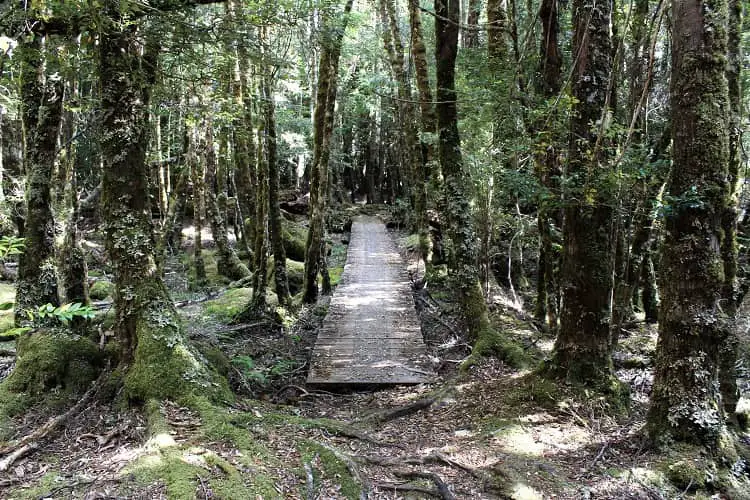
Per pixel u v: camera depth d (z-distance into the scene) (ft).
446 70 25.81
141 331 16.19
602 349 17.70
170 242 56.49
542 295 31.76
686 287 13.04
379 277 45.06
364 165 105.70
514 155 22.49
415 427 18.11
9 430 13.99
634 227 24.77
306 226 68.44
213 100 22.81
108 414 15.15
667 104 24.36
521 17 35.24
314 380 23.57
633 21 21.03
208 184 49.06
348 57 64.69
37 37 15.98
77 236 20.04
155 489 10.95
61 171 19.57
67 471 12.05
